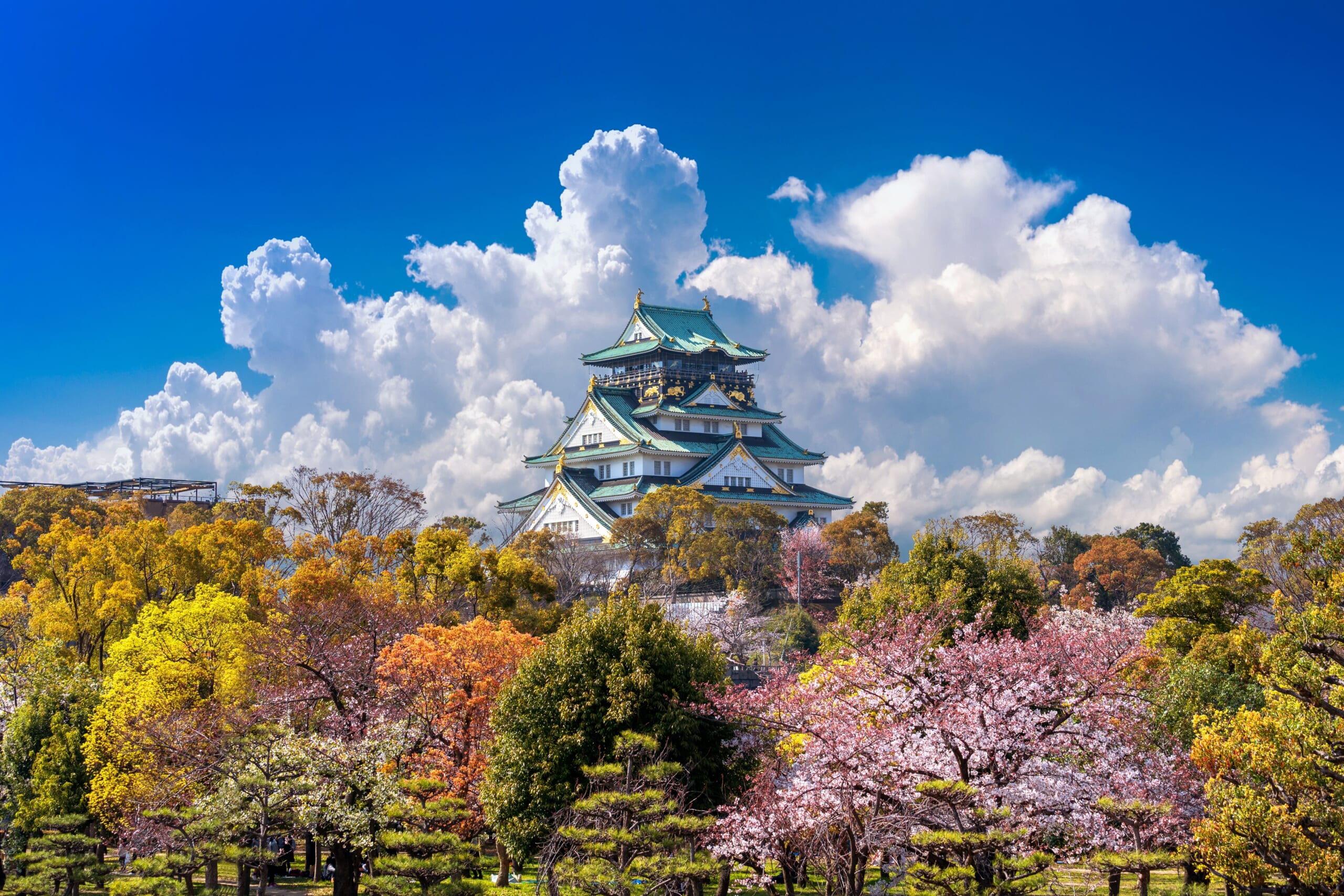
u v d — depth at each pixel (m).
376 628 54.88
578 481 162.50
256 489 109.31
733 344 184.62
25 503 126.56
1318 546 33.56
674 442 163.38
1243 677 35.28
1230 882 34.47
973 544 122.25
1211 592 62.03
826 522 165.88
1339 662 32.06
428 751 48.59
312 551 82.12
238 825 42.81
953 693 38.22
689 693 41.22
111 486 148.12
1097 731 38.09
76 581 80.69
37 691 57.28
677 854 37.97
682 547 129.12
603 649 41.91
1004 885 33.31
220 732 48.78
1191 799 39.16
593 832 35.47
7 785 56.19
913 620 40.47
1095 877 39.12
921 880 34.19
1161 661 46.69
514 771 40.78
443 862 39.34
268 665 53.38
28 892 49.06
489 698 47.94
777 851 37.53
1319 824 31.11
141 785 49.62
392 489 111.44
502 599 77.00
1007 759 37.22
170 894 43.94
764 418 175.50
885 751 36.50
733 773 40.53
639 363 181.38
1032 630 48.88
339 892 44.69
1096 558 141.25
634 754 38.03
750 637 104.31
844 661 42.12
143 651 58.84
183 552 80.50
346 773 43.41
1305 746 31.33
